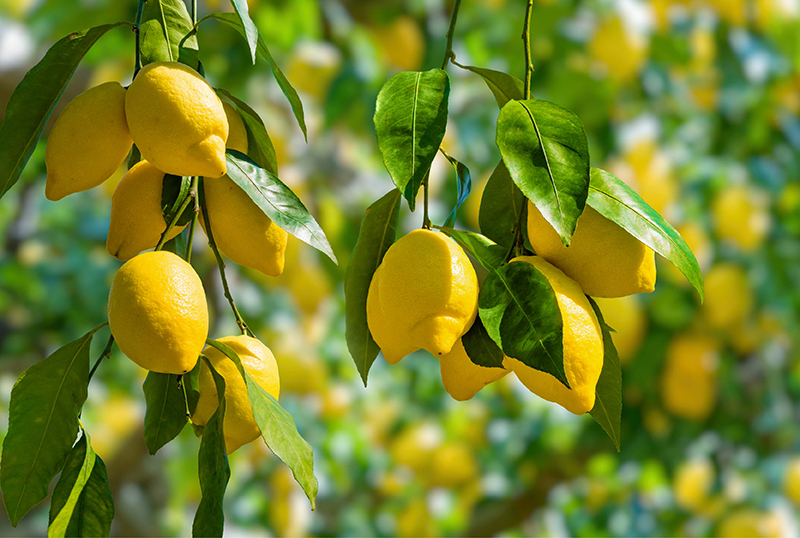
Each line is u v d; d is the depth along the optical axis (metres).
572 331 1.46
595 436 4.09
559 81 3.72
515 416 4.59
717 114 3.94
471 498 4.62
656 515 4.52
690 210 3.62
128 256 1.52
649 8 3.71
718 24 3.84
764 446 4.04
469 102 3.89
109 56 3.39
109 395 4.21
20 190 4.87
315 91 3.65
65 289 4.44
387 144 1.45
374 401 4.67
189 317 1.44
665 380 3.66
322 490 4.25
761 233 3.63
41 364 1.49
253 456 4.39
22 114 1.50
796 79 3.90
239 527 4.43
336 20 3.66
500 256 1.52
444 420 4.67
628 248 1.48
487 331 1.45
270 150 1.58
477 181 3.76
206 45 3.50
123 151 1.48
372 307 1.52
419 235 1.48
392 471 4.61
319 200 3.77
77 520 1.49
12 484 1.48
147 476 4.89
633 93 3.92
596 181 1.48
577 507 4.87
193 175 1.46
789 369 4.00
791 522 3.94
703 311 3.59
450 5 3.80
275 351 3.90
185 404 1.54
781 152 3.90
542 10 3.64
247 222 1.52
